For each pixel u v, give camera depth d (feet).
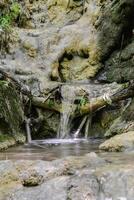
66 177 12.92
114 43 31.32
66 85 26.94
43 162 14.38
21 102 25.32
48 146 21.83
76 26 33.83
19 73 29.58
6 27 32.45
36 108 26.17
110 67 30.37
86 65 31.37
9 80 25.41
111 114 24.99
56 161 14.40
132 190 12.00
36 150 20.13
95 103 24.95
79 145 21.80
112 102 24.66
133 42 30.09
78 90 26.16
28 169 13.85
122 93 24.43
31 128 25.23
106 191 12.21
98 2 34.58
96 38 32.17
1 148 20.68
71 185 12.55
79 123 25.72
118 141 18.56
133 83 24.21
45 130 25.79
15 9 35.22
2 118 22.58
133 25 31.48
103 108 25.40
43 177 13.53
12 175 13.80
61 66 31.96
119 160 15.21
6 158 17.28
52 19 36.27
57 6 36.81
